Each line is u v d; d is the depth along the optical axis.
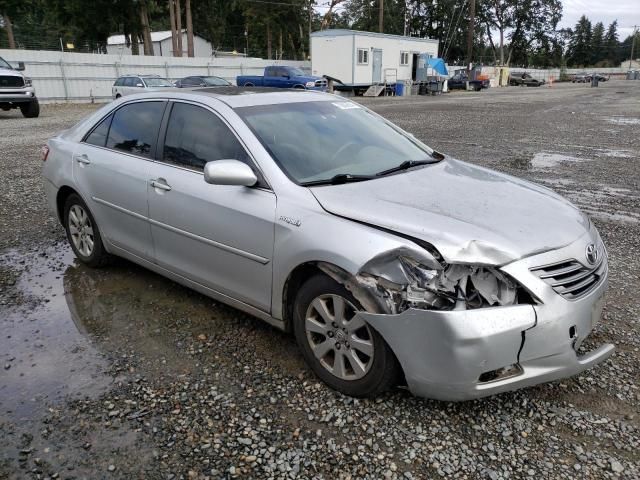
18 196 7.29
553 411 2.85
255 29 60.62
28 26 56.84
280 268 3.06
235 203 3.29
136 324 3.80
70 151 4.72
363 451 2.56
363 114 4.32
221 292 3.56
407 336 2.59
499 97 34.41
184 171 3.69
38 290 4.36
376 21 70.62
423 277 2.56
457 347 2.48
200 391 3.03
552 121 17.62
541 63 99.94
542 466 2.47
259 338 3.61
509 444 2.61
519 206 3.09
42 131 14.68
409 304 2.59
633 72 88.69
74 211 4.80
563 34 93.19
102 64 29.45
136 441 2.63
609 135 13.84
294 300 3.15
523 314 2.53
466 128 15.41
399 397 2.95
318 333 3.03
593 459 2.51
